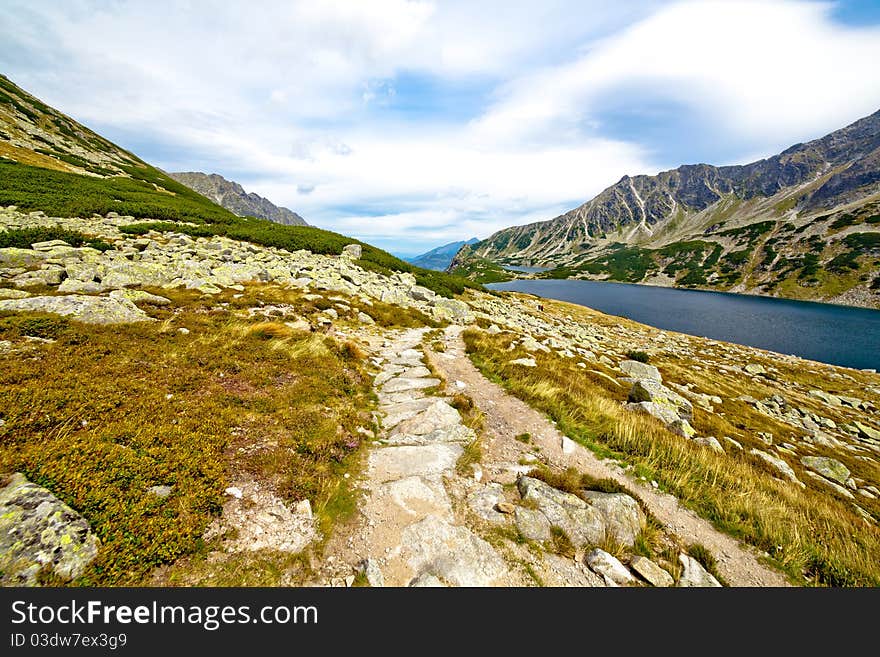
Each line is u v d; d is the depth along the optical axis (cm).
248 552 536
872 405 4081
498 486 830
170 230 3475
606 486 880
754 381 4522
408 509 706
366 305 2436
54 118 8562
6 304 1062
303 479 687
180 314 1384
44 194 3716
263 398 939
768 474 1428
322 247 4359
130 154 9981
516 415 1243
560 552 666
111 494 520
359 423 987
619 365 3069
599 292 16875
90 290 1400
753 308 12700
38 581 425
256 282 2286
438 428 1028
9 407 611
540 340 3025
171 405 781
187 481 589
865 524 1078
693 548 756
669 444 1158
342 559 572
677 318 10956
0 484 484
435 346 1931
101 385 763
